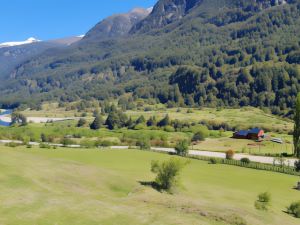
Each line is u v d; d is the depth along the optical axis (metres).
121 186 56.19
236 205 54.84
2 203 36.75
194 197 59.06
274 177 89.81
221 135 197.12
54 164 60.88
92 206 39.38
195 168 96.75
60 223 33.47
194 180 77.75
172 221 37.78
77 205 39.09
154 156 110.75
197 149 150.25
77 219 34.97
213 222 41.72
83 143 150.38
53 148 119.25
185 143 123.25
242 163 105.25
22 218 33.47
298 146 112.19
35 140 170.00
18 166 53.69
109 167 86.62
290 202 66.44
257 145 157.25
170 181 61.09
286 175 93.25
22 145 123.38
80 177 56.25
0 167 51.12
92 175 58.56
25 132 188.75
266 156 130.25
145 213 39.31
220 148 152.62
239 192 69.19
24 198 39.31
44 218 34.16
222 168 99.00
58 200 40.06
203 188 68.00
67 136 188.75
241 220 43.53
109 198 45.44
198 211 44.69
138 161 99.56
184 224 37.38
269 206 58.41
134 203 44.50
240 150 146.50
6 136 170.38
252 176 89.81
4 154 62.56
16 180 46.03
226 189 70.62
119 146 147.88
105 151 115.88
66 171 57.62
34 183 46.56
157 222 36.78
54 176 53.00
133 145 152.75
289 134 195.38
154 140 170.62
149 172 78.44
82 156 103.12
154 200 48.06
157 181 61.25
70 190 46.94
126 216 37.47
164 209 43.22
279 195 71.75
